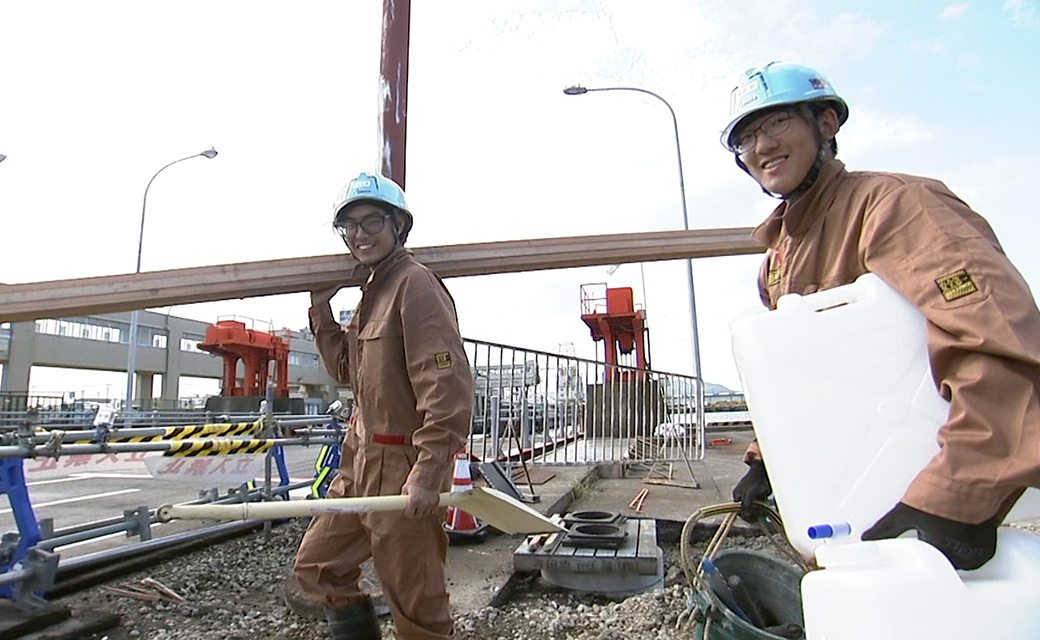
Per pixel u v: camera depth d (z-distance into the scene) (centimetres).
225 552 445
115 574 388
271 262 292
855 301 123
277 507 188
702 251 383
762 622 221
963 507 99
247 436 483
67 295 271
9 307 258
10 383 3781
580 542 381
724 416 2366
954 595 94
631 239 375
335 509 194
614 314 1689
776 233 189
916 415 112
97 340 4312
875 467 111
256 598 352
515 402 653
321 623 304
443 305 229
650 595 332
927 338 113
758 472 201
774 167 163
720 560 242
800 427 117
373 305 243
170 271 288
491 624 307
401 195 251
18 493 319
